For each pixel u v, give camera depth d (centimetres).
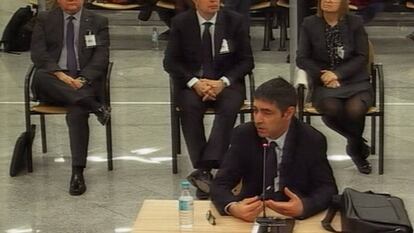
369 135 815
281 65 1109
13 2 1600
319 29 707
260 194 440
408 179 701
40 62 709
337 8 698
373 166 736
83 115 688
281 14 1188
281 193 435
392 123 864
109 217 621
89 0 1177
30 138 726
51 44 715
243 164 438
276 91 420
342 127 701
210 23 686
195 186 653
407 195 661
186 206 408
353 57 706
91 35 715
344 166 739
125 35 1353
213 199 429
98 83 709
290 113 425
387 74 1073
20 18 1227
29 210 638
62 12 718
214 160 651
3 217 623
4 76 1080
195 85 674
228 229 401
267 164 434
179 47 689
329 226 402
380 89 697
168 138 823
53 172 727
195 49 687
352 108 686
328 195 425
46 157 768
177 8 870
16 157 719
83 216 624
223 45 686
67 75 709
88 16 723
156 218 415
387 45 1270
